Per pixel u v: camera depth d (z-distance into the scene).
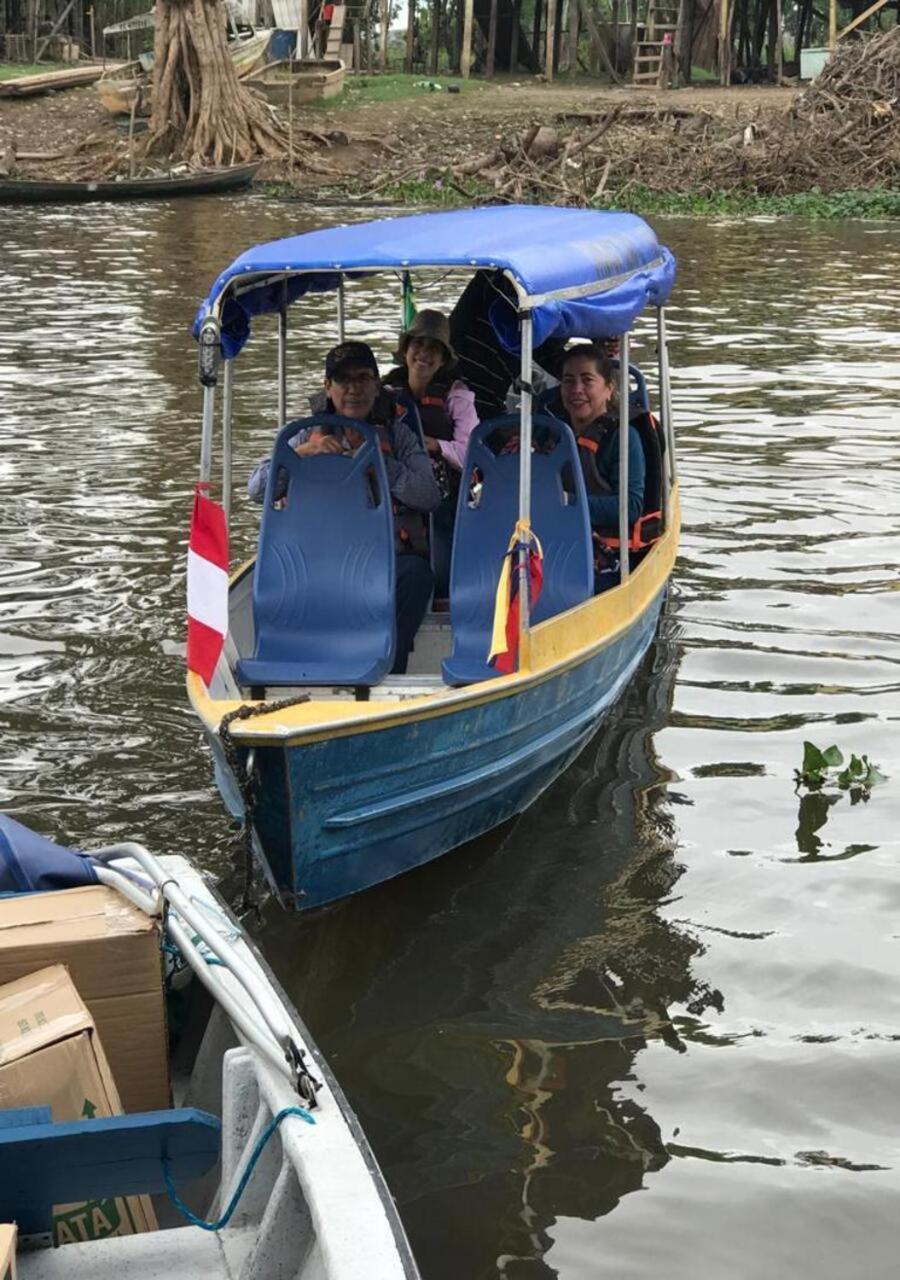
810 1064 5.23
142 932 4.25
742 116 36.81
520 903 6.26
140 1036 4.32
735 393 15.26
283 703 5.89
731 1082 5.16
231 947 4.33
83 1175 3.72
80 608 9.34
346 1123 3.68
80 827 6.75
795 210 31.47
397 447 7.66
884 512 11.38
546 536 7.35
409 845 6.31
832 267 23.97
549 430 7.68
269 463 7.48
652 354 17.08
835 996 5.62
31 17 48.47
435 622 7.91
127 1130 3.62
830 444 13.30
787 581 9.92
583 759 7.53
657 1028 5.45
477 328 8.88
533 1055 5.32
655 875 6.45
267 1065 3.89
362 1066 5.25
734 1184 4.68
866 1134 4.91
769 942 5.95
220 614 6.19
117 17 52.81
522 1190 4.66
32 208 31.25
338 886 6.10
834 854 6.59
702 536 10.82
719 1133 4.92
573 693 7.09
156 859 4.65
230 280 6.68
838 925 6.06
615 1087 5.14
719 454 12.98
